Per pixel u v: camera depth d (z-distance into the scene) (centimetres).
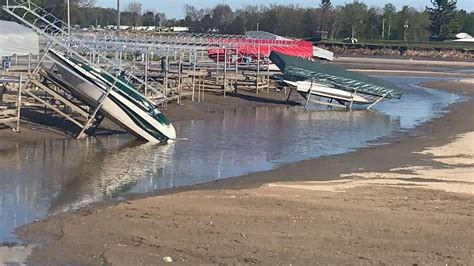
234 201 1694
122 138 2758
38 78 2852
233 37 6412
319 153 2631
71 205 1667
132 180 2017
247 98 4538
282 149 2702
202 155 2495
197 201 1691
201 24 14775
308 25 15812
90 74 2697
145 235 1347
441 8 17038
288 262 1188
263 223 1452
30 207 1628
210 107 3972
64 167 2152
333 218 1512
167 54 4078
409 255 1241
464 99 5212
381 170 2245
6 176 1978
